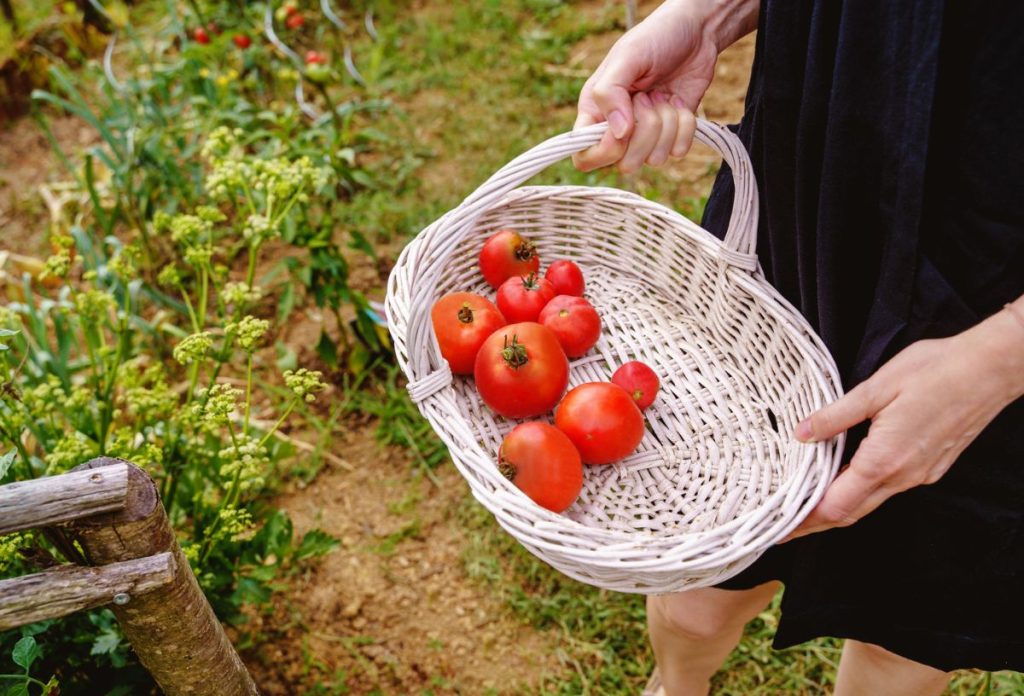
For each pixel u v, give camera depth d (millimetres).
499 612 2189
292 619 2180
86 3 4027
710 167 3217
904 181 1054
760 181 1388
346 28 4168
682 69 1415
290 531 1964
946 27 990
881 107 1055
